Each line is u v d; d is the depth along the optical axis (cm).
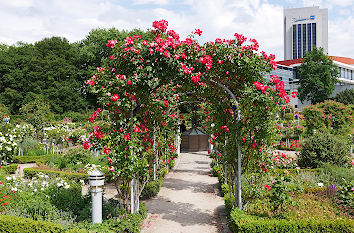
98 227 473
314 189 698
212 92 588
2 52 3822
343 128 1738
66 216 509
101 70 527
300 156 1019
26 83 3647
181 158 1562
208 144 1866
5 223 446
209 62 504
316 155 958
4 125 1253
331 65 3909
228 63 520
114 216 527
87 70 3859
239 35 533
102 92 514
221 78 545
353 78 5947
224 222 594
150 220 608
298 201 615
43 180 713
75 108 3794
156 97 605
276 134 549
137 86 507
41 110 1630
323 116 1767
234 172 595
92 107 3806
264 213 547
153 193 786
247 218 491
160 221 604
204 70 518
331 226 456
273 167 579
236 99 563
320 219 516
